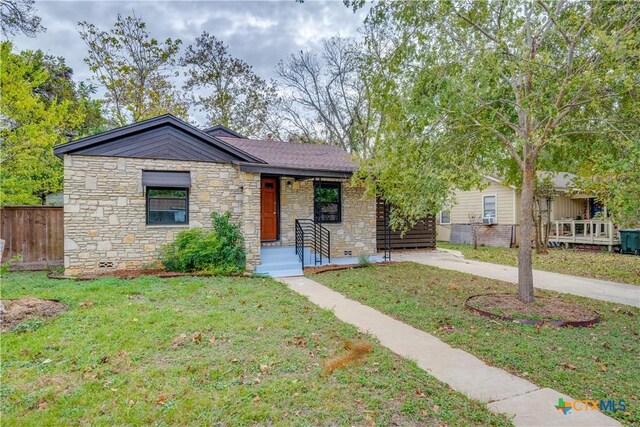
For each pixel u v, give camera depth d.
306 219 12.58
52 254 10.57
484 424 3.07
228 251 9.73
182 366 3.97
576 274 10.59
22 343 4.48
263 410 3.17
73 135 15.55
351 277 9.64
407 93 6.26
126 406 3.20
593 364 4.26
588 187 6.01
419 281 9.20
